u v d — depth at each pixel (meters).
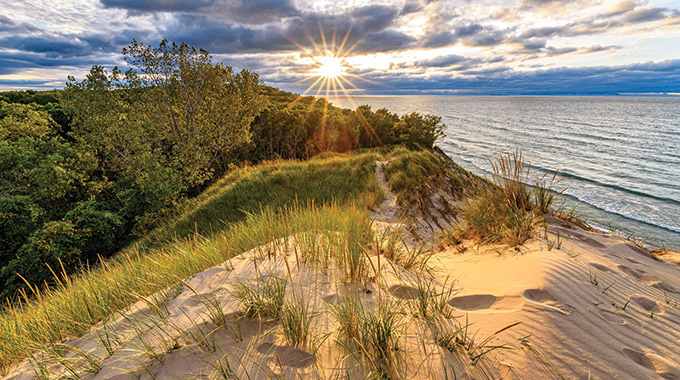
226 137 26.14
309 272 3.26
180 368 1.99
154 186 18.02
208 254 4.21
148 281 3.61
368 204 10.23
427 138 43.44
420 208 10.34
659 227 25.92
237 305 2.60
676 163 55.22
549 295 2.53
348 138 43.06
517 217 4.39
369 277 3.14
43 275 13.31
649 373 1.79
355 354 2.03
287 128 41.31
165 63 23.75
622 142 80.31
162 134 25.39
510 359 1.92
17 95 48.44
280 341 2.20
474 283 3.04
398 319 2.38
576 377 1.77
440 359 1.96
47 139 27.73
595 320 2.25
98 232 15.61
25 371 2.33
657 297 2.68
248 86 27.80
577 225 4.59
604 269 3.09
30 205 16.86
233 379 1.88
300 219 5.32
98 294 3.25
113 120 22.88
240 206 11.62
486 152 68.12
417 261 3.69
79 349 2.23
